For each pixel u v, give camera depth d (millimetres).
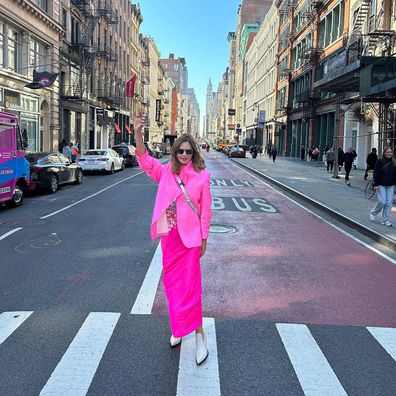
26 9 26984
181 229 4078
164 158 52906
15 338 4562
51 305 5496
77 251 8156
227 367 4027
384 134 19625
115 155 29156
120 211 12797
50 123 32250
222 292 6125
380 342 4645
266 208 14266
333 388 3721
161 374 3883
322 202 14859
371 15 28266
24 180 14070
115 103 50125
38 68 30266
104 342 4477
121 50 56500
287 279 6801
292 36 55031
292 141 57281
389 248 9148
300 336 4738
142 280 6512
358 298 6031
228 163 44219
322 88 23656
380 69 17031
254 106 91188
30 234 9586
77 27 38719
